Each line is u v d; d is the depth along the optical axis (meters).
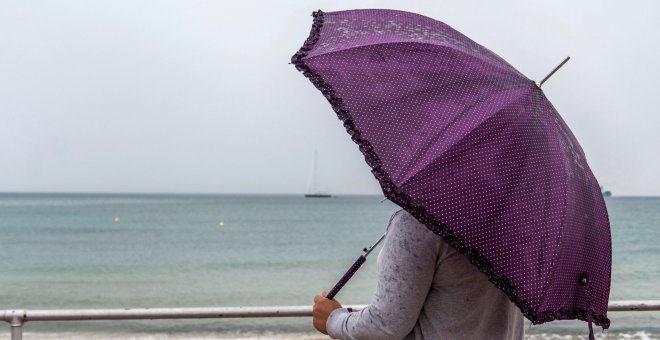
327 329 2.23
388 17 2.36
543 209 1.95
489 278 1.86
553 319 1.92
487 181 1.90
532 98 2.13
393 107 1.97
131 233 47.91
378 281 2.06
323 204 135.50
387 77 2.03
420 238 1.96
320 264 29.58
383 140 1.92
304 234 48.94
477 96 2.02
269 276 25.30
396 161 1.88
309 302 19.48
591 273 2.09
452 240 1.83
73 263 29.20
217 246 38.50
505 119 1.99
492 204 1.89
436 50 2.11
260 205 124.50
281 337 11.48
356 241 43.38
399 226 2.01
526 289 1.87
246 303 19.30
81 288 21.94
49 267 27.75
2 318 3.10
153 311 3.15
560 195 2.00
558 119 2.24
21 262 29.55
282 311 3.20
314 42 2.26
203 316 3.17
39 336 11.63
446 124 1.94
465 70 2.08
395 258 1.99
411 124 1.94
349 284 21.08
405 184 1.84
